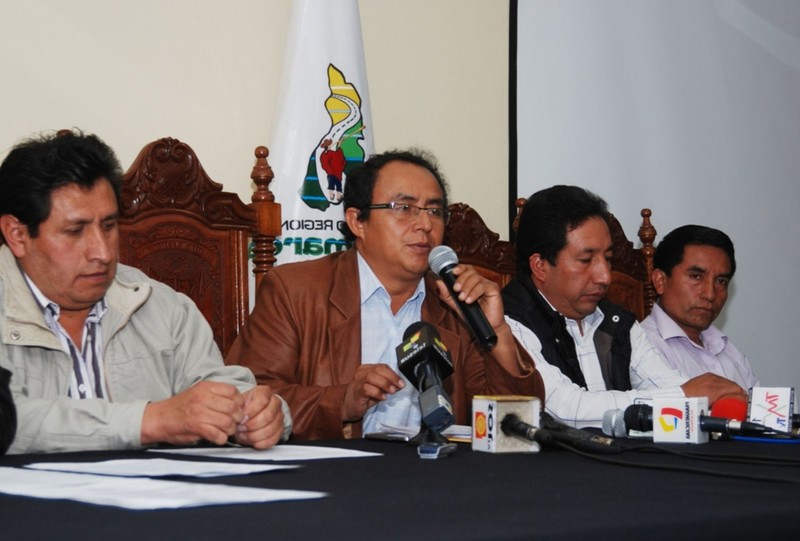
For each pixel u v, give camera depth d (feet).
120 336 7.51
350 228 9.62
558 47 14.80
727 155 16.84
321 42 11.43
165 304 7.85
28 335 6.87
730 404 8.02
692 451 5.83
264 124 12.05
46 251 6.89
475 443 5.95
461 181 13.93
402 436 6.69
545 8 14.70
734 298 16.94
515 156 14.28
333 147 11.35
